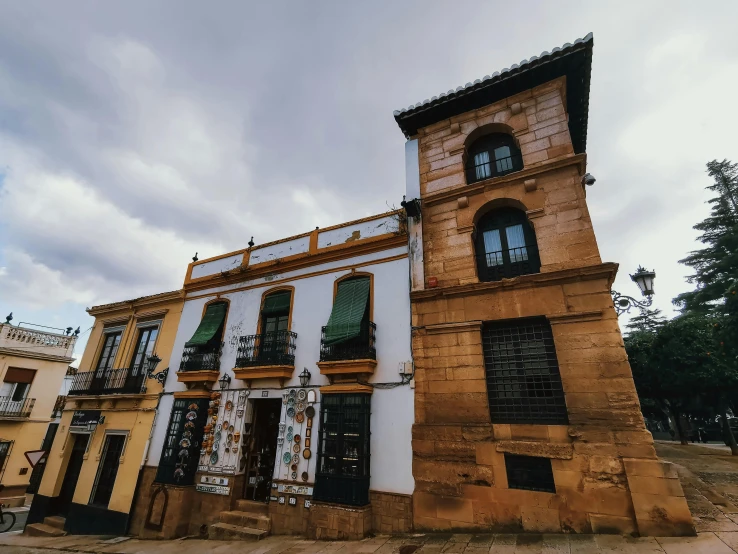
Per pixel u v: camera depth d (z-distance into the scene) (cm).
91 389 1498
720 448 1677
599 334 755
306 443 982
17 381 2136
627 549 577
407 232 1067
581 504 679
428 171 1120
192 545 940
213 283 1426
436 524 779
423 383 897
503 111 1065
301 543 831
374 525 833
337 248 1169
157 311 1523
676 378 1530
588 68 978
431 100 1113
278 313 1240
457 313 912
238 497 1062
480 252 994
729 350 1400
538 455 732
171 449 1184
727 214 2478
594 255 819
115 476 1280
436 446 829
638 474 652
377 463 879
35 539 1217
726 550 531
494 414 818
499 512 736
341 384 968
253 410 1151
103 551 981
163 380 1337
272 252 1340
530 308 836
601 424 706
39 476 2345
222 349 1279
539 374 806
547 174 932
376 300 1045
